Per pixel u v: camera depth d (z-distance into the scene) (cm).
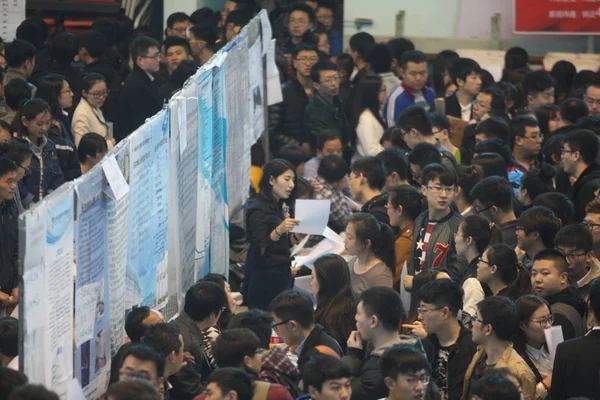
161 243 1883
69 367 1481
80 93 3072
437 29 4231
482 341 1586
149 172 1786
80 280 1507
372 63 3450
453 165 2419
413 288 1822
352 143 3200
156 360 1414
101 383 1617
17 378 1252
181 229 1986
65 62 3070
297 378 1536
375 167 2338
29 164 2305
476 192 2144
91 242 1544
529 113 3212
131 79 3003
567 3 4200
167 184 1895
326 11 4172
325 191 2581
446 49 4091
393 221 2139
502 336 1576
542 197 2212
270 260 2350
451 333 1648
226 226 2412
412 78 3250
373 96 3150
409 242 2102
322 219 2294
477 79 3384
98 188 1559
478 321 1585
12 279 2083
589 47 4234
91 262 1547
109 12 4256
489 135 2783
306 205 2297
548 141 2925
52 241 1392
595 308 1603
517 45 4244
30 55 3052
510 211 2145
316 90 3150
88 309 1544
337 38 4231
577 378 1592
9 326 1541
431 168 2058
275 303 1656
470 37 4231
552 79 3453
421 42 4222
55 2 4178
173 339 1515
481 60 4147
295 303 1644
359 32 3984
